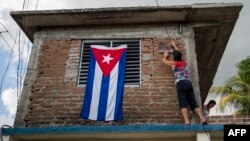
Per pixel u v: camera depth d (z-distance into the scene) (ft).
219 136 21.26
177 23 28.37
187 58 26.37
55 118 24.14
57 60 27.14
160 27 28.30
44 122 23.98
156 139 21.95
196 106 22.66
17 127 22.43
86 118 23.30
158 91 24.99
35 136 21.81
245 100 51.67
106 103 23.79
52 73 26.43
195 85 25.00
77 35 28.45
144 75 25.90
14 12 27.40
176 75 23.86
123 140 22.15
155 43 27.50
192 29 28.04
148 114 23.91
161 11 26.96
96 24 28.68
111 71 25.20
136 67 26.68
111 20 28.14
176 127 20.77
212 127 20.54
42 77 26.25
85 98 24.04
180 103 22.65
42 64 26.96
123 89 24.56
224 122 22.52
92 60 25.86
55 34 28.60
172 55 26.66
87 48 28.02
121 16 27.63
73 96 25.16
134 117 23.86
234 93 53.01
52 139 22.31
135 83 25.84
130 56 27.30
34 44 28.07
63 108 24.58
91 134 21.49
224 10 27.02
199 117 22.94
